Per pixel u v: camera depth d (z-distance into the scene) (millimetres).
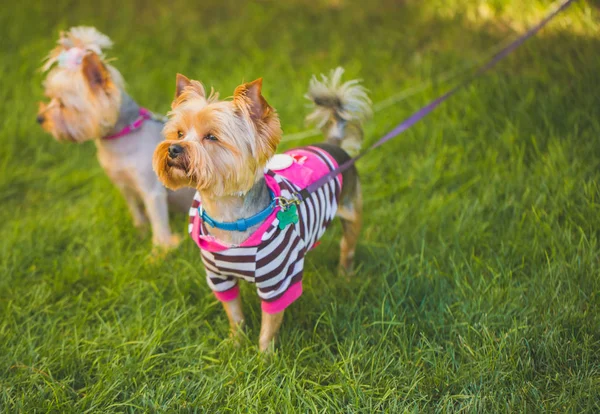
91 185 1456
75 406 954
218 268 961
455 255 1179
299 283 976
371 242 1249
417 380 984
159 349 1052
